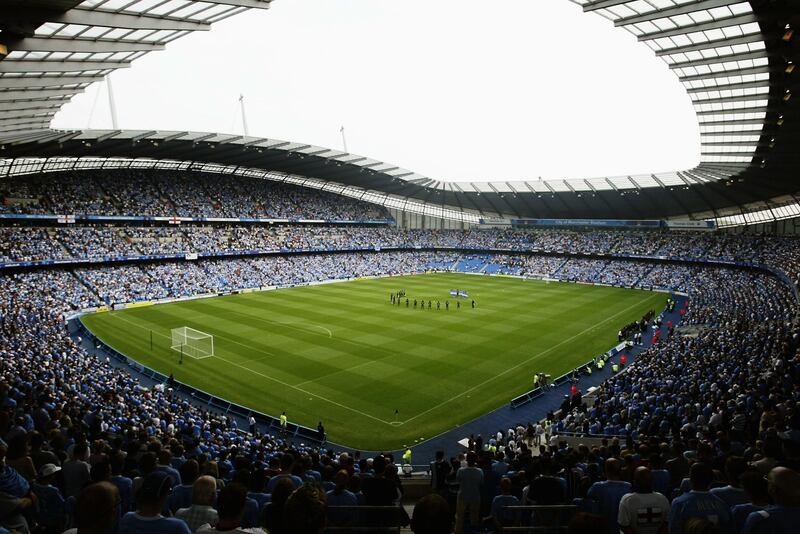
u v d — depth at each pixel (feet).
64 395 78.89
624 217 327.88
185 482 29.12
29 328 148.46
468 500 33.86
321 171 311.27
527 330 175.52
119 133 179.11
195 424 84.64
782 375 73.77
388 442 94.32
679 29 98.32
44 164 235.20
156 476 18.86
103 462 27.20
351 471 44.88
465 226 396.78
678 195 282.77
